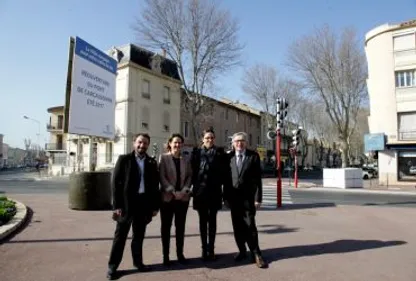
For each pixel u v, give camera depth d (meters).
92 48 11.02
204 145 5.50
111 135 12.26
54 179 33.09
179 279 4.43
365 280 4.43
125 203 4.71
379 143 28.42
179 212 5.16
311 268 4.89
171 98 41.16
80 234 6.84
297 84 35.59
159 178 5.18
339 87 32.78
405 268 4.91
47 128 53.00
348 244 6.29
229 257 5.45
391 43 28.66
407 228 7.90
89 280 4.36
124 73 35.78
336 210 11.10
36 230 7.16
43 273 4.59
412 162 27.62
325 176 25.00
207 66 30.67
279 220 9.03
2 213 7.46
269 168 46.72
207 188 5.28
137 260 4.82
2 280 4.32
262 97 44.56
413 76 27.92
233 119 52.06
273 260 5.28
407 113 28.11
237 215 5.37
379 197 17.44
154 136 38.34
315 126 54.28
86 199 9.98
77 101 10.30
